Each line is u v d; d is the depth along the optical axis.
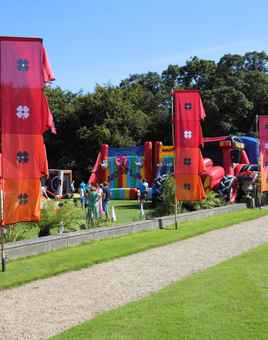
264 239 15.27
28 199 11.91
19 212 11.82
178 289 9.17
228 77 69.94
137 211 25.59
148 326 7.04
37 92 11.80
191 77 78.12
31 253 12.65
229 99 62.69
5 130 11.64
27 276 10.46
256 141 31.22
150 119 65.12
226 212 22.30
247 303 8.09
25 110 11.75
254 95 66.25
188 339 6.49
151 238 15.32
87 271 11.23
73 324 7.54
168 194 21.77
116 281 10.27
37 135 11.90
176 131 18.92
